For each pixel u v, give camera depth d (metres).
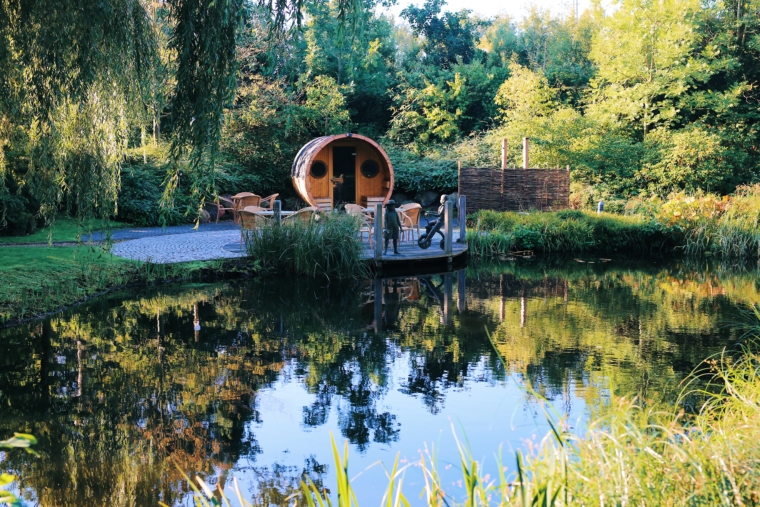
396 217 13.93
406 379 7.00
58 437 5.52
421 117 26.86
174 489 4.66
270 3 6.63
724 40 25.34
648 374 6.89
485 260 16.08
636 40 24.83
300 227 13.34
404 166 23.44
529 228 17.52
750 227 17.33
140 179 18.73
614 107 24.39
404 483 4.71
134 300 10.84
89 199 7.99
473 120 29.06
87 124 7.62
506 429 5.55
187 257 13.48
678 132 23.59
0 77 7.22
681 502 2.89
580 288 12.48
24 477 4.82
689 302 11.03
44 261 11.86
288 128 22.98
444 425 5.72
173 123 6.73
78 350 8.00
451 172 23.03
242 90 22.31
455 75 28.22
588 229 17.69
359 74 27.45
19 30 7.03
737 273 14.51
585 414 5.70
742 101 25.86
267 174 22.70
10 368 7.29
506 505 3.08
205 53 6.46
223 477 4.86
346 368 7.41
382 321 9.69
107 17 6.89
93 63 6.84
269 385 6.85
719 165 21.94
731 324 9.30
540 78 25.67
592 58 27.47
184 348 8.18
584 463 3.28
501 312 10.28
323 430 5.69
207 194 7.50
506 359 7.61
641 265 15.60
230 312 10.17
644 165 22.17
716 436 3.77
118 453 5.23
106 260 12.59
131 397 6.46
